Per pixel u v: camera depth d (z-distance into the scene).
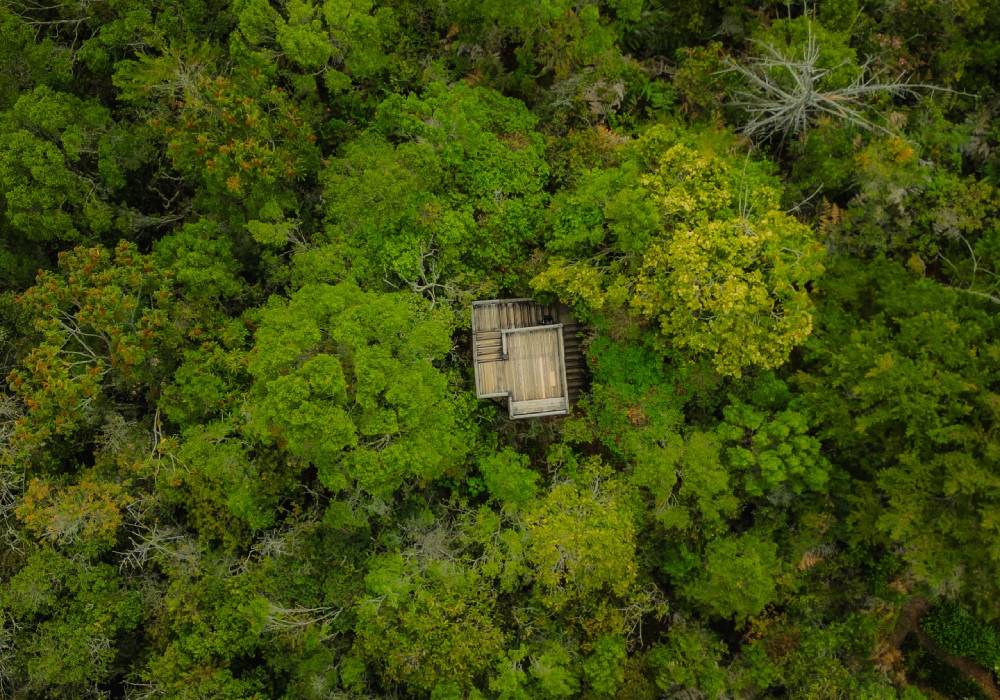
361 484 20.28
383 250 23.09
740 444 22.89
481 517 22.55
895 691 22.41
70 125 22.50
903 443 21.70
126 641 22.59
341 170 23.52
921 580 23.52
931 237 24.34
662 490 22.05
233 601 21.55
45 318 21.83
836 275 23.89
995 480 19.30
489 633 21.17
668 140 23.42
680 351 23.72
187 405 21.84
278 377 19.72
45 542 21.41
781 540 24.02
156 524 22.25
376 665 22.67
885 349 21.73
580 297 23.62
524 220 24.34
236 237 23.86
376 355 20.42
